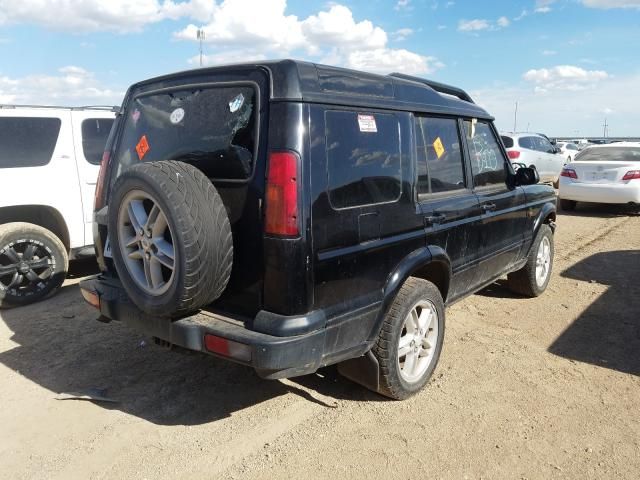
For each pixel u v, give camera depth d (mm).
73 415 3496
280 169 2701
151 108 3451
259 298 2834
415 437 3234
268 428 3334
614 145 12508
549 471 2926
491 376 4020
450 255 3979
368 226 3125
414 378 3682
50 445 3164
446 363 4242
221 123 2994
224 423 3396
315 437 3234
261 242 2775
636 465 2975
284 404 3625
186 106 3207
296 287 2729
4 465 2977
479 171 4555
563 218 11656
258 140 2799
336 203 2920
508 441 3193
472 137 4500
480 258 4477
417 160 3643
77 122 6211
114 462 3000
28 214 6004
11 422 3408
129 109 3654
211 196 2748
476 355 4391
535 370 4121
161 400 3693
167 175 2703
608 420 3420
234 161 2883
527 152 14617
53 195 5891
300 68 2836
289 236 2691
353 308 3053
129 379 3994
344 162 2980
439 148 3959
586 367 4176
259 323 2758
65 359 4336
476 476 2885
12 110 5785
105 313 3418
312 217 2760
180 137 3201
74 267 7148
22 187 5668
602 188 11766
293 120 2730
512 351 4473
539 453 3082
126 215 2934
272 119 2762
